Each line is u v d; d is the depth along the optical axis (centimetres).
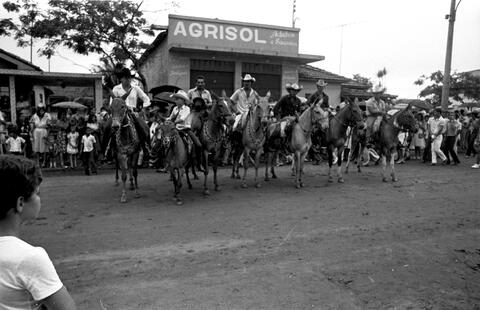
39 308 175
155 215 773
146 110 1386
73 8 1744
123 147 869
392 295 446
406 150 1784
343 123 1091
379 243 624
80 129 1292
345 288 462
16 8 1700
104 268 513
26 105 1834
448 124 1608
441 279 492
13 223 177
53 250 578
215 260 545
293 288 459
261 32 1905
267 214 790
